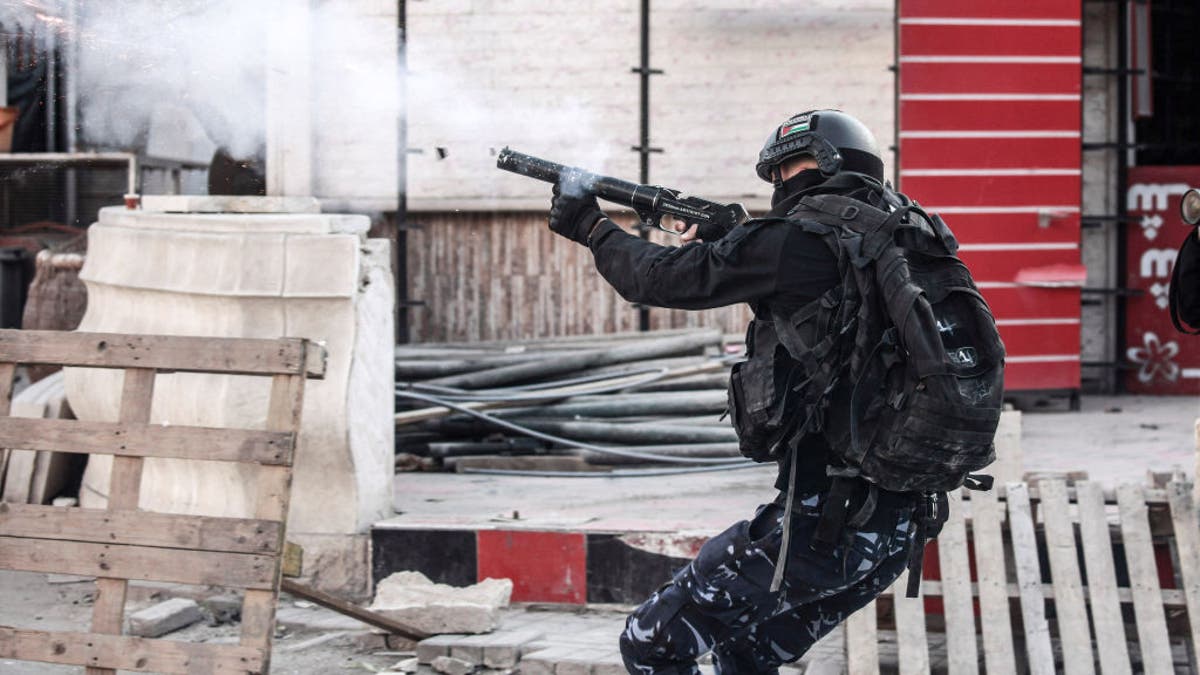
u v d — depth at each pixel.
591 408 18.58
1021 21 24.11
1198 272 9.73
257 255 14.33
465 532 14.29
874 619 11.65
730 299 8.03
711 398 18.72
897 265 7.60
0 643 9.63
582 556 14.12
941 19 23.94
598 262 8.61
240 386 14.16
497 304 23.75
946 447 7.53
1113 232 27.27
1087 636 11.65
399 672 12.35
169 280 14.80
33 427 9.95
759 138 23.16
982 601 11.82
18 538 9.80
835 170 8.19
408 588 13.83
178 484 14.98
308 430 14.29
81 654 9.54
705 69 23.08
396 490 16.83
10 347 10.15
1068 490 13.29
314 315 14.35
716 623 8.53
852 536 7.86
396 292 23.41
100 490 15.78
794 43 23.14
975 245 24.38
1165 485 12.90
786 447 8.09
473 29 22.94
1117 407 25.33
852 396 7.64
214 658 9.32
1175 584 12.81
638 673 8.85
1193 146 27.67
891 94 23.31
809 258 7.84
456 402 18.73
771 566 8.18
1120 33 27.05
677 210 8.59
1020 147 24.30
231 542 9.45
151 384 9.89
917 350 7.38
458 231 23.64
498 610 13.47
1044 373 24.70
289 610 14.28
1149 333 27.28
